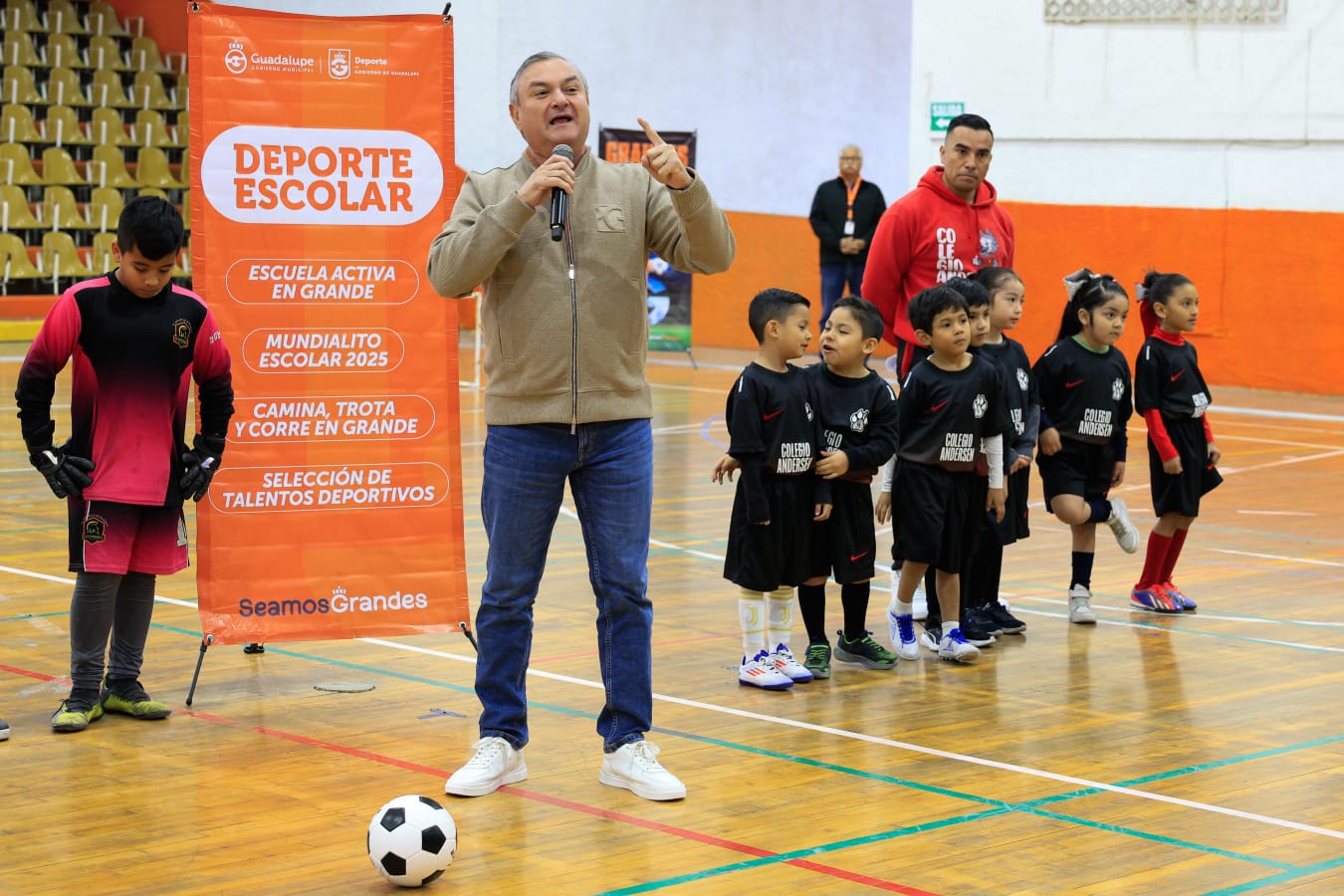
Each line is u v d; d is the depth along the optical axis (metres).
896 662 5.60
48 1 20.66
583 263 4.04
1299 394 15.30
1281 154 15.17
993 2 16.42
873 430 5.35
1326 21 14.78
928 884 3.46
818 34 20.02
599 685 5.24
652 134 3.98
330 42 5.11
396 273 5.22
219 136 5.04
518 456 4.08
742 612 5.31
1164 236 15.85
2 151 18.81
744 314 20.00
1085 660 5.71
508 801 4.05
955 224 6.19
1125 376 6.34
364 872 3.52
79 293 4.63
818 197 15.62
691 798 4.07
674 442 11.60
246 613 5.14
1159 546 6.58
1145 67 15.74
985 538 6.03
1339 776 4.33
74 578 6.88
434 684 5.26
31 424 4.59
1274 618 6.46
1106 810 4.00
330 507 5.22
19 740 4.56
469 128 19.14
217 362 4.82
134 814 3.91
